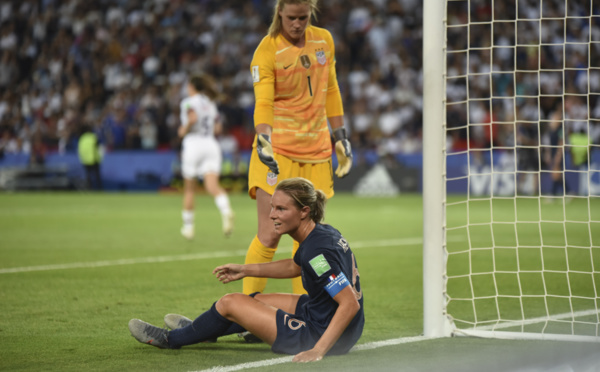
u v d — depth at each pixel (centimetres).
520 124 7606
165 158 8312
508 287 2230
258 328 1350
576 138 6756
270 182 1609
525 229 4072
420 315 1822
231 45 9538
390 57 8975
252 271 1420
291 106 1620
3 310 1873
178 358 1370
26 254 3027
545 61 8006
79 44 9931
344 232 3959
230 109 8788
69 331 1631
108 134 8794
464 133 7856
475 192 7462
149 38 9788
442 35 1560
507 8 8425
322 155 1653
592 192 6788
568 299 2023
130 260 2847
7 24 10244
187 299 2038
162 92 9206
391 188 7812
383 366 1265
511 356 1260
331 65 1683
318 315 1341
